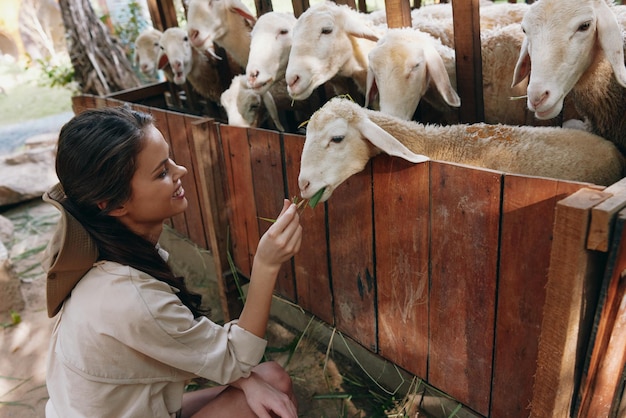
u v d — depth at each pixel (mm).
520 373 1610
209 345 1466
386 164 1732
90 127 1252
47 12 10445
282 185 2215
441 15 3062
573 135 1856
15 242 4504
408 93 2252
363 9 3713
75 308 1364
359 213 1922
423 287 1804
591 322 1277
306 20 2520
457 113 2502
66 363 1356
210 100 4156
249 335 1525
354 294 2139
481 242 1539
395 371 2250
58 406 1416
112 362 1346
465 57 2248
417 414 2178
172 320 1380
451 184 1550
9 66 10414
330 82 2928
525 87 2385
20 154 5742
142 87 4348
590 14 1720
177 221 3520
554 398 1308
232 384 1616
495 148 1833
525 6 2863
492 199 1456
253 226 2521
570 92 2191
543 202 1340
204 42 3309
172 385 1509
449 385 1896
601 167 1816
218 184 2596
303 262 2350
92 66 5992
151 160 1323
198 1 3287
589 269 1175
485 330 1660
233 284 2822
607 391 1387
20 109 9031
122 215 1373
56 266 1275
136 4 7836
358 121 1691
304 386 2449
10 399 2672
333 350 2631
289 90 2543
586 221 1094
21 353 3033
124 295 1322
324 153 1722
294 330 2836
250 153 2322
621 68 1744
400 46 2209
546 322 1255
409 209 1720
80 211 1319
